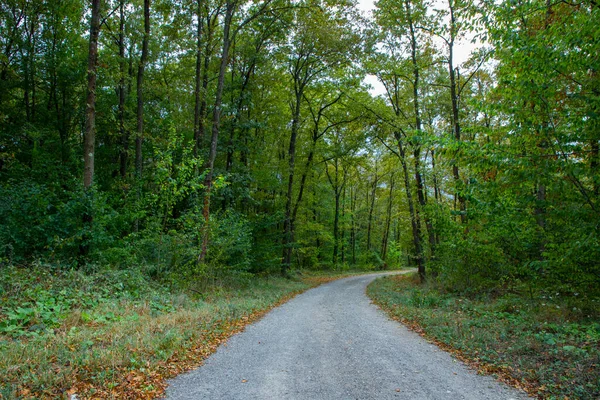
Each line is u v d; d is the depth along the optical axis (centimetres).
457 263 1264
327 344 712
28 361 472
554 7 795
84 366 482
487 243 1105
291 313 1132
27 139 2006
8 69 1731
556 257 772
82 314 720
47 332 612
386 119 2136
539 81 693
